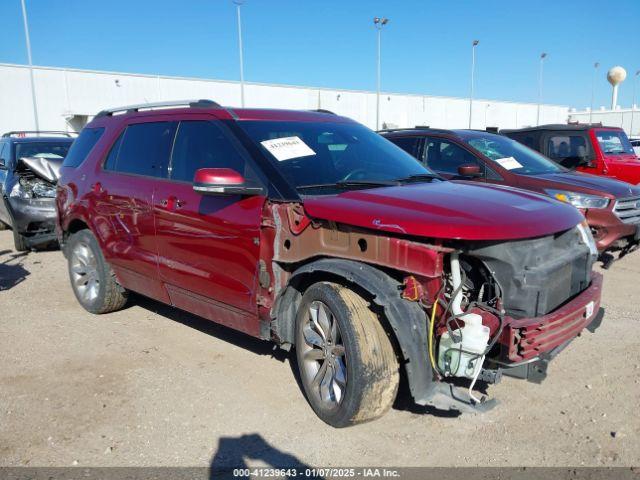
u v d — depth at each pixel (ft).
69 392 12.91
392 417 11.73
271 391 12.92
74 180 18.44
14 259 27.58
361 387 10.41
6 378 13.67
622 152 34.40
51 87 127.24
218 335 16.56
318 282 11.37
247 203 12.36
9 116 124.06
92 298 18.38
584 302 11.21
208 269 13.41
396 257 10.17
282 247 11.75
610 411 11.82
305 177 12.46
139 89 136.56
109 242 16.88
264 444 10.77
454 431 11.18
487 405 10.12
